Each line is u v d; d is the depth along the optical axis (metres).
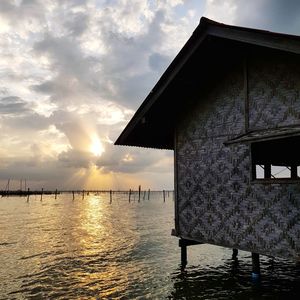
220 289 13.38
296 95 10.63
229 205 12.37
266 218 11.11
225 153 12.65
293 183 10.38
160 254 20.98
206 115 13.50
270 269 16.17
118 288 14.07
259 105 11.62
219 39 11.32
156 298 12.65
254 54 11.95
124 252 22.25
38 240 28.22
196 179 13.73
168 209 71.75
